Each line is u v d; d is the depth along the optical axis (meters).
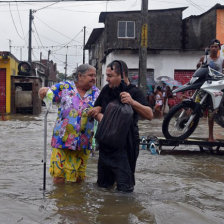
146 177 4.92
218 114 7.18
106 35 26.67
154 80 23.48
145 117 4.03
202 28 26.02
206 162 6.23
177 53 23.39
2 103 21.47
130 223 3.14
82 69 4.48
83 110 4.46
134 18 26.52
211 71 7.11
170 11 26.17
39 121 14.83
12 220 3.13
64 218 3.22
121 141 3.90
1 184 4.39
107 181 4.28
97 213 3.37
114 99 4.14
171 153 7.12
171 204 3.68
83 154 4.61
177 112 7.11
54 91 4.46
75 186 4.33
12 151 6.81
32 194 3.97
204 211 3.52
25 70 22.50
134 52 23.59
